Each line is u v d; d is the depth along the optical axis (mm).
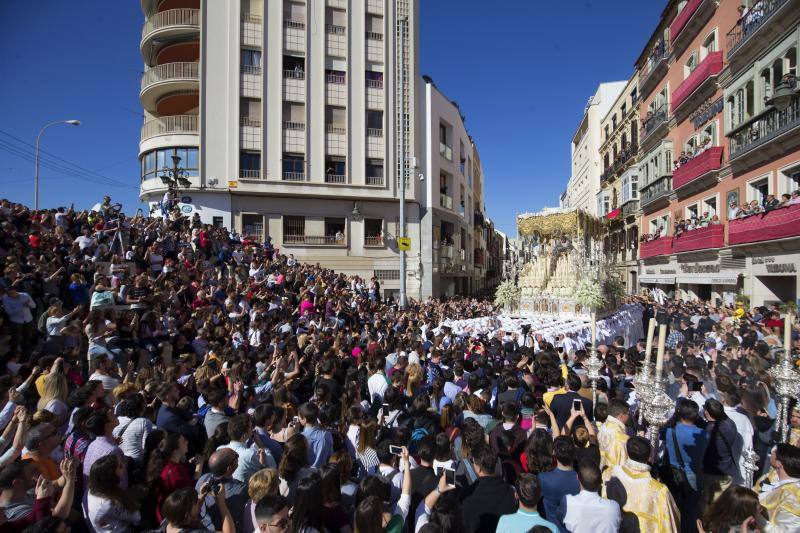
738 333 11648
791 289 17359
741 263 18906
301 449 4152
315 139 28484
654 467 5070
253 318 12250
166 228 17844
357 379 7027
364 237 29688
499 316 18000
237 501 4125
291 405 5898
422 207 32375
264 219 27703
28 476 3617
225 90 27234
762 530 3453
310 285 17234
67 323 8344
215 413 5414
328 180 28750
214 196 27109
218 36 27281
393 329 12938
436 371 8297
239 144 27234
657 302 23297
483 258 59000
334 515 3441
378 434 5250
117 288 11203
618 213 35188
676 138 26125
